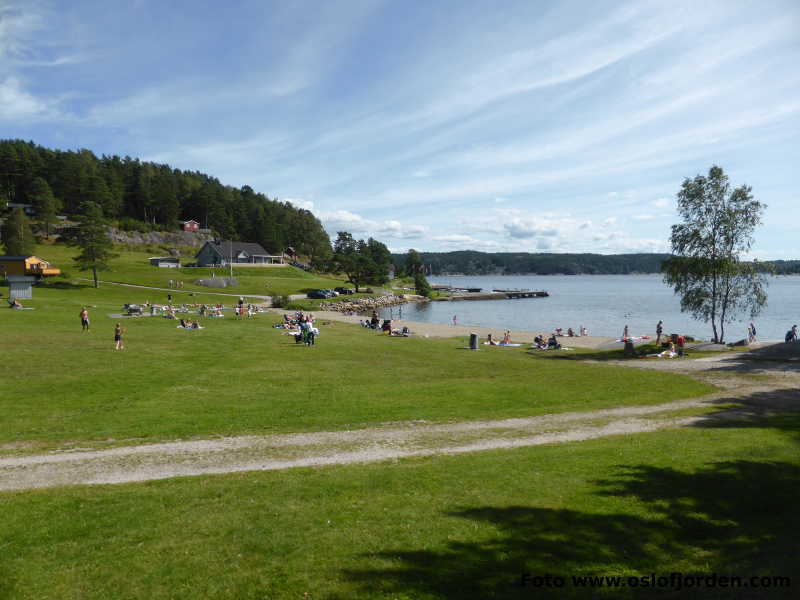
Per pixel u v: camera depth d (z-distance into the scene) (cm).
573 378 2712
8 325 3784
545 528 890
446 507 994
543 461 1273
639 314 9769
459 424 1753
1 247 11894
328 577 754
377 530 900
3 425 1631
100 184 16475
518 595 690
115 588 739
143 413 1809
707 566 733
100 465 1315
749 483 1066
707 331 7056
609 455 1311
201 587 738
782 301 12044
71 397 2003
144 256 14512
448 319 9006
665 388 2416
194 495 1083
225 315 5944
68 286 8038
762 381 2573
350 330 5138
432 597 695
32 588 739
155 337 3750
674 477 1120
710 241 4203
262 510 1001
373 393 2222
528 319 8981
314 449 1462
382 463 1323
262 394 2156
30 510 1005
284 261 18350
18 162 16450
